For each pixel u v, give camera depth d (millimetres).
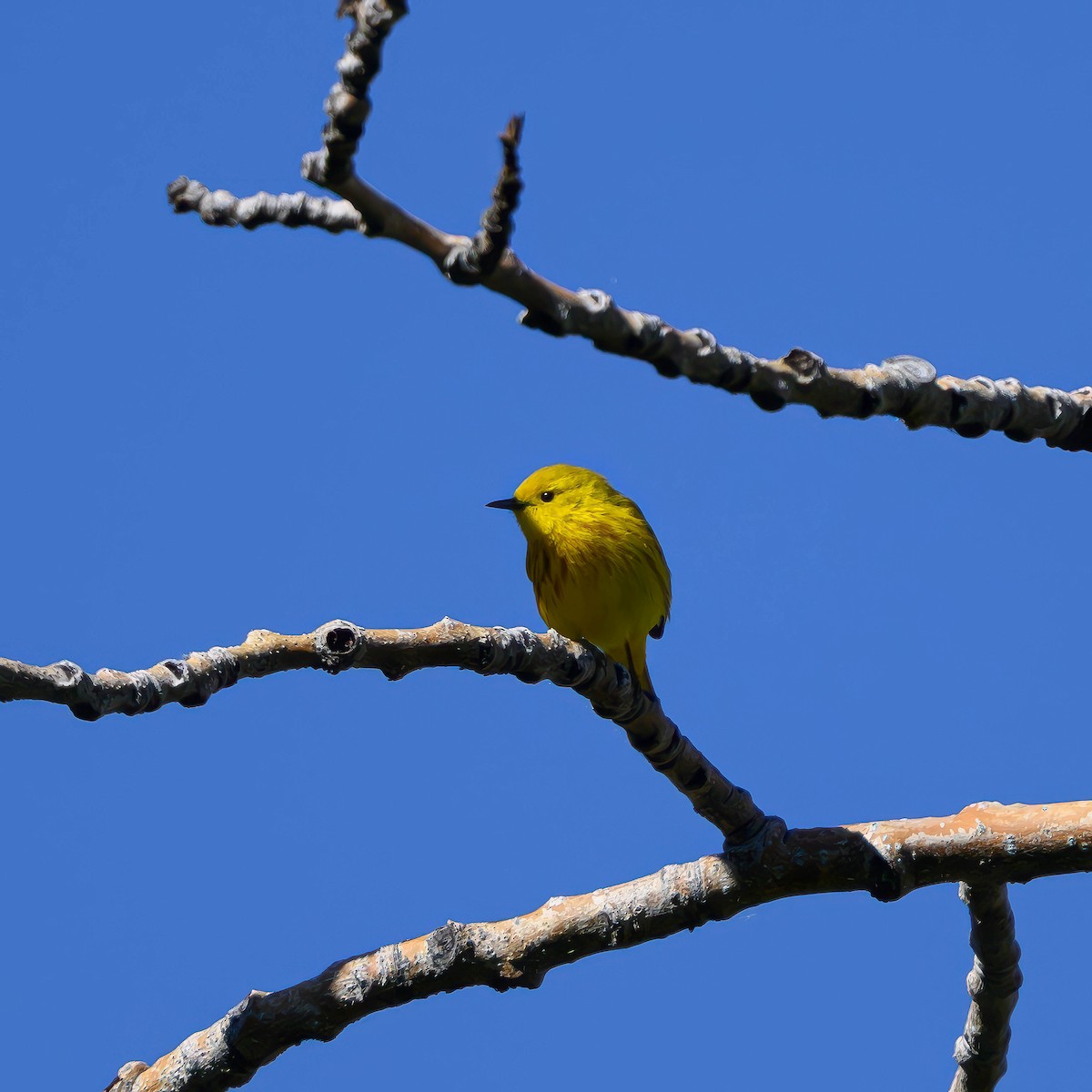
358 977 10984
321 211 7938
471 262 7734
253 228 8031
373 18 6820
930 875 10695
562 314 8297
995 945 11289
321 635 10383
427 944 11023
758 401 9328
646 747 10938
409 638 10602
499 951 10938
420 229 7711
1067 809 10508
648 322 8680
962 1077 12094
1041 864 10461
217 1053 11023
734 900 10859
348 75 6996
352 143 7172
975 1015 11773
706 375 9000
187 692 9859
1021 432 10414
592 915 10930
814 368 9406
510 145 7422
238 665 10125
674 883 10930
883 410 9836
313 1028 10984
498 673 10797
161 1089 11078
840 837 10797
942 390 10008
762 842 10859
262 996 11133
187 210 8078
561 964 11008
